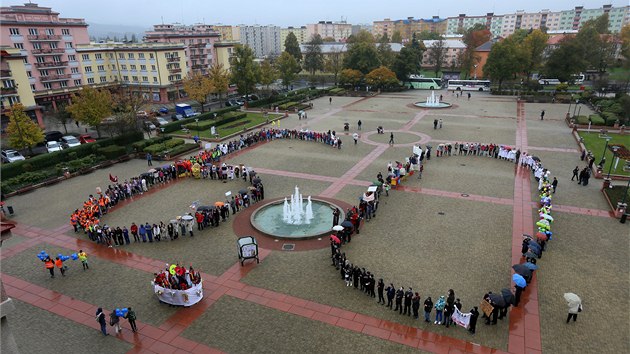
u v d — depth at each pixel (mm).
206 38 112938
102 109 59375
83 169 47031
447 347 19469
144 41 107625
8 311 9117
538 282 24219
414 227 31312
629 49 113938
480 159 48438
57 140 62281
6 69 67125
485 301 20750
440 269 25625
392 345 19688
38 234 32375
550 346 19359
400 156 49781
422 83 114312
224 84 83250
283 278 25344
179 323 21688
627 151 46875
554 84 115750
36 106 71812
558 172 42906
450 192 38188
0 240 11219
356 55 113250
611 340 19656
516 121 68812
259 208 35062
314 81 127188
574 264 25953
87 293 24609
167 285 23156
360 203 32719
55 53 84625
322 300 23172
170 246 29766
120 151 51500
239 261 27312
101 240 30422
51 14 85812
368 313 22016
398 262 26547
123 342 20469
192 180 43812
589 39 118438
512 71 99562
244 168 43000
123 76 100125
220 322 21656
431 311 22016
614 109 67875
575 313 20609
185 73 102062
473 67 128125
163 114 85688
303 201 37031
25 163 45969
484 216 32938
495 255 27125
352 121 71312
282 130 60531
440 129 63750
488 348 19328
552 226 31000
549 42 147125
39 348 20250
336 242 26750
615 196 35188
